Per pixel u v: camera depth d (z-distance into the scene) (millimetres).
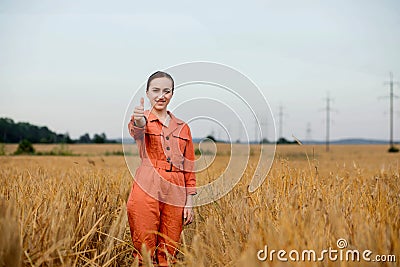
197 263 3682
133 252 4836
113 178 7434
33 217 4418
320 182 5395
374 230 3594
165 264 4676
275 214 4438
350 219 3949
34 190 5629
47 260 3826
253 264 3057
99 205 5352
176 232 4730
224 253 4098
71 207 4773
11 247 3568
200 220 5832
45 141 82875
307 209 3943
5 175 8531
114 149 73812
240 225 4305
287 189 5039
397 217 4047
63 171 10664
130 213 4621
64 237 4148
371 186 5809
